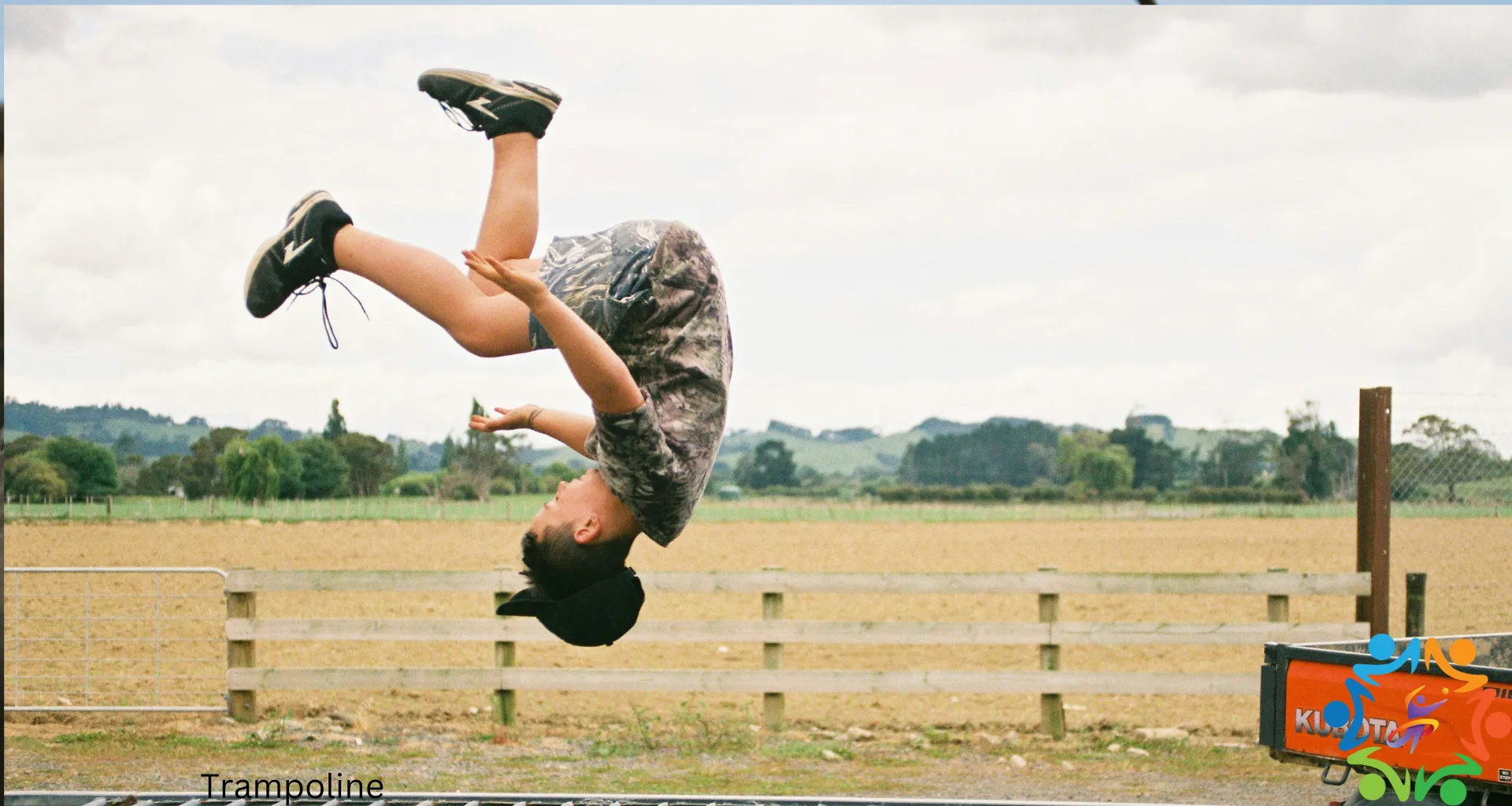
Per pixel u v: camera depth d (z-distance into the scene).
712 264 2.91
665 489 2.72
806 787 7.25
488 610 15.89
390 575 8.90
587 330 2.53
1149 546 35.34
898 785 7.31
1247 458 89.62
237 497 61.16
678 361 2.79
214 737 8.44
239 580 8.96
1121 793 7.14
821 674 8.67
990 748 8.39
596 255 2.87
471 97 3.09
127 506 49.53
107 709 8.96
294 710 9.37
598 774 7.57
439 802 4.44
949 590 8.80
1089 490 92.69
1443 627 10.17
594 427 2.89
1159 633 8.59
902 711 9.76
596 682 8.70
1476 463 9.54
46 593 16.16
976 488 88.56
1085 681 8.55
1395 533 14.55
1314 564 27.89
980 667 12.15
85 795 4.35
